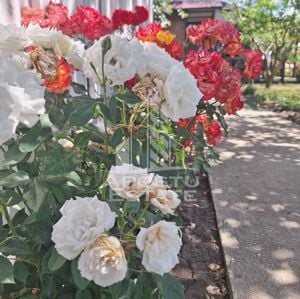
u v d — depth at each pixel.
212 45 1.74
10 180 0.87
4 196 0.87
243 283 1.78
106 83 0.95
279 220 2.50
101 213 0.70
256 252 2.07
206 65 1.35
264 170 3.64
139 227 0.87
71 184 1.01
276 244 2.17
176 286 0.87
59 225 0.69
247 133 5.49
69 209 0.71
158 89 0.92
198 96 0.93
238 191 3.03
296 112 7.44
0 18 1.45
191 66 1.36
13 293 0.98
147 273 0.95
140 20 2.06
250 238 2.24
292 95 9.62
